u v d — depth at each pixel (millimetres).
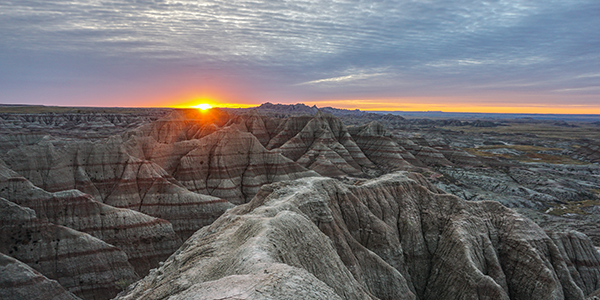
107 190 81875
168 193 82375
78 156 84188
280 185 62094
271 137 180125
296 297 22406
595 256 59844
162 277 37969
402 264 58781
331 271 38344
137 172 86000
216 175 104750
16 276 43250
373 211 64875
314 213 53438
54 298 44625
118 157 86875
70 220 61156
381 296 49812
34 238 52531
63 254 52688
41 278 44875
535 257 53844
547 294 49875
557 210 102312
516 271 55156
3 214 52656
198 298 22844
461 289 52656
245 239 36094
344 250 50469
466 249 55812
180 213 79562
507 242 58750
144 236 64250
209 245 39125
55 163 79438
